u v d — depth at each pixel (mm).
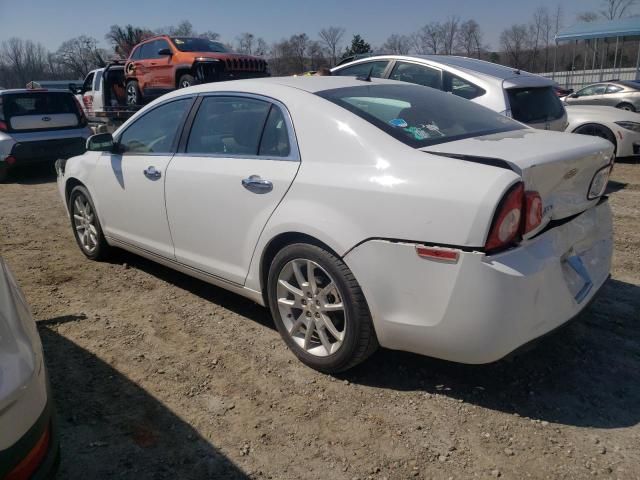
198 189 3734
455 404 2971
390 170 2828
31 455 1861
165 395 3104
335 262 2961
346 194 2904
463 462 2562
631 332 3650
